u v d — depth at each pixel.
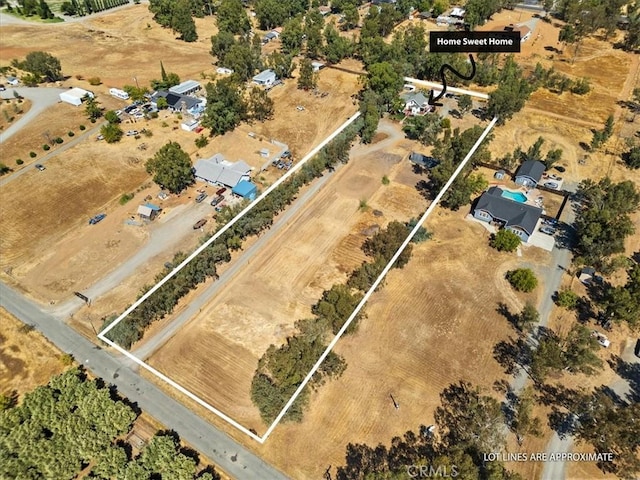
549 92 135.38
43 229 90.75
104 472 52.53
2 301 76.25
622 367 64.94
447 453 54.00
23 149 113.75
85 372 65.31
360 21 188.00
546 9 190.38
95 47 173.62
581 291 75.88
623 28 175.62
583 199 94.94
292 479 54.16
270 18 182.88
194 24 178.75
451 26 180.25
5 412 57.97
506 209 88.00
